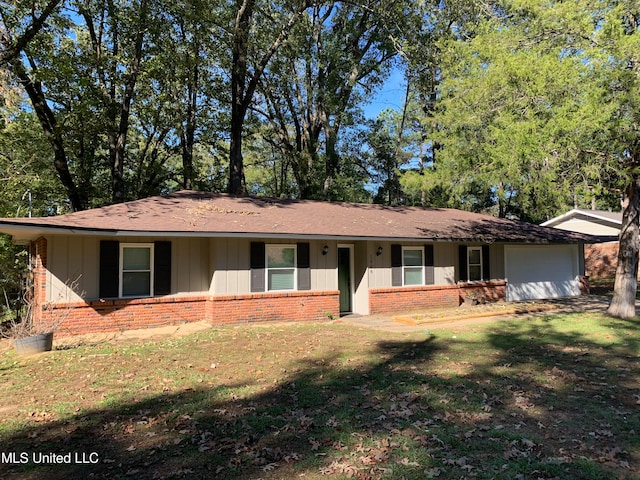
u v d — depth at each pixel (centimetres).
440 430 475
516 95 1005
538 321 1237
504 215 3419
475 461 404
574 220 2948
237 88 2080
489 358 804
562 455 414
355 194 3133
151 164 2361
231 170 2061
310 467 397
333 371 724
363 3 2280
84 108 1677
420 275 1611
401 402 565
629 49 905
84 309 1088
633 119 934
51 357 849
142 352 877
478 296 1748
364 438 456
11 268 1428
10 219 940
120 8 1742
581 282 2067
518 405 550
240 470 393
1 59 1386
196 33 1944
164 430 485
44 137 1762
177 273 1222
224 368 749
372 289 1483
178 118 2122
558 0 1048
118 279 1142
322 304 1365
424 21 1984
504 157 972
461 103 1102
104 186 2330
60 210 2277
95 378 694
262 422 500
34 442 459
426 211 1998
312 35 2398
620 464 395
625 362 757
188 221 1200
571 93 959
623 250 1268
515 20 1163
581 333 1034
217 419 513
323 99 2505
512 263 1889
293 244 1340
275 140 3338
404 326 1209
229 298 1220
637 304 1544
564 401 563
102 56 1731
